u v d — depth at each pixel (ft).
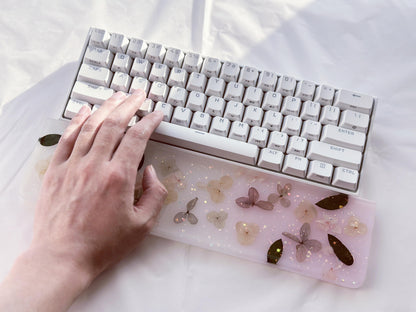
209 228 1.37
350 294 1.38
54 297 1.15
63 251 1.20
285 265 1.36
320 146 1.35
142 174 1.39
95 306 1.33
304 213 1.39
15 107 1.53
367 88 1.56
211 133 1.36
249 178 1.40
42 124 1.51
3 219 1.38
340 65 1.59
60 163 1.32
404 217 1.46
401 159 1.50
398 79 1.56
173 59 1.39
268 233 1.37
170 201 1.38
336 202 1.38
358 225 1.39
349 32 1.60
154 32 1.61
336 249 1.37
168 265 1.38
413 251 1.43
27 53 1.57
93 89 1.38
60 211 1.24
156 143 1.40
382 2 1.61
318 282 1.39
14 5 1.60
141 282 1.36
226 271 1.38
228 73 1.39
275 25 1.62
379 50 1.59
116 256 1.27
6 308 1.09
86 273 1.22
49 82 1.55
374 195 1.47
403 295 1.39
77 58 1.58
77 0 1.61
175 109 1.37
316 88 1.41
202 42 1.60
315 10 1.62
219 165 1.40
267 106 1.37
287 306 1.36
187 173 1.40
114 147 1.30
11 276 1.16
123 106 1.32
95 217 1.23
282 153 1.35
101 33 1.40
